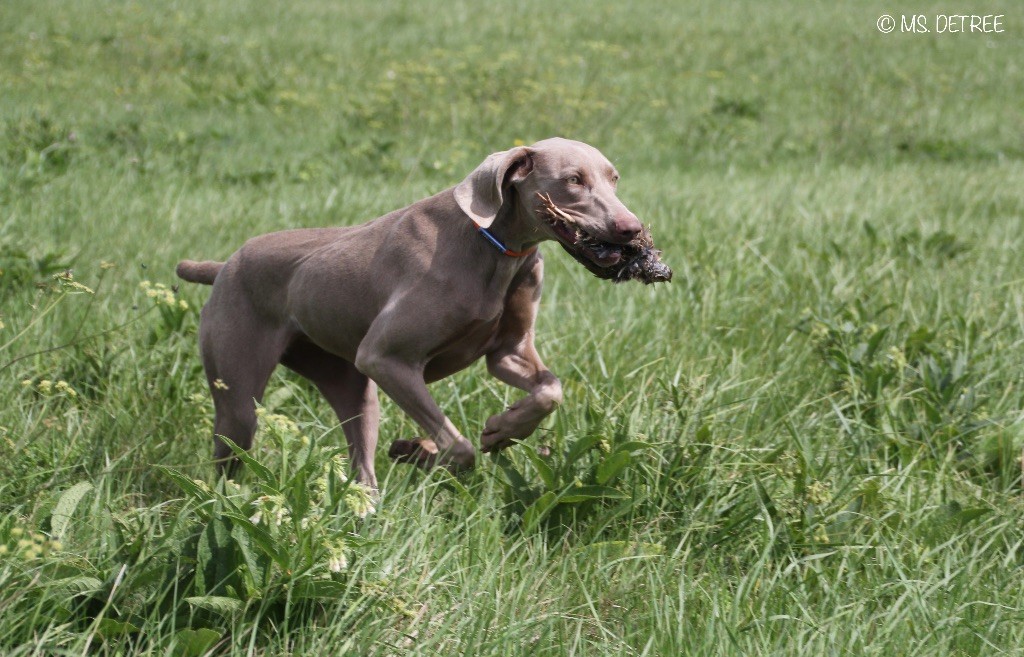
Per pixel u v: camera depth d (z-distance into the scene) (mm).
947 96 23266
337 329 6457
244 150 15836
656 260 5855
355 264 6336
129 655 4570
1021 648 5012
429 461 6262
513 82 20859
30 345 7660
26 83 19438
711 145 18469
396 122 18266
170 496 6184
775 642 4973
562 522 5957
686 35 29141
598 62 24812
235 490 5109
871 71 25469
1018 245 11172
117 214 11352
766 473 6293
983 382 7453
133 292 8953
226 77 21500
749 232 11344
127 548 4906
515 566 5484
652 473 6141
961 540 5840
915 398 7211
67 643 4559
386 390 6121
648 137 18797
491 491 6098
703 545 5828
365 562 4984
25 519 5156
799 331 8242
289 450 5543
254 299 6734
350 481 4930
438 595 5137
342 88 21000
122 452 6336
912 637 5039
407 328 6000
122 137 15359
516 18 30172
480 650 4727
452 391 7262
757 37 29250
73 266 9117
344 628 4828
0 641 4391
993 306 9109
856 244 10969
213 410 6809
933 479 6484
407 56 24688
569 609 5195
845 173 15938
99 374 7398
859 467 6613
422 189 13188
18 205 11219
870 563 5633
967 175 15516
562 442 6379
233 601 4672
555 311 8836
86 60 21797
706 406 6875
